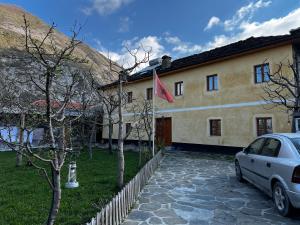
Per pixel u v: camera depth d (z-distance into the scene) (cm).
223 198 623
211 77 1642
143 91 2112
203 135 1642
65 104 417
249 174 682
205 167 1070
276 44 1284
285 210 487
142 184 719
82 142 1575
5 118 858
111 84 2080
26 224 468
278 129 1277
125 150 1811
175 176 888
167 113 1903
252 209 544
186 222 476
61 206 554
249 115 1411
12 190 684
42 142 632
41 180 806
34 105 729
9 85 918
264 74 1367
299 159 472
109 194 651
